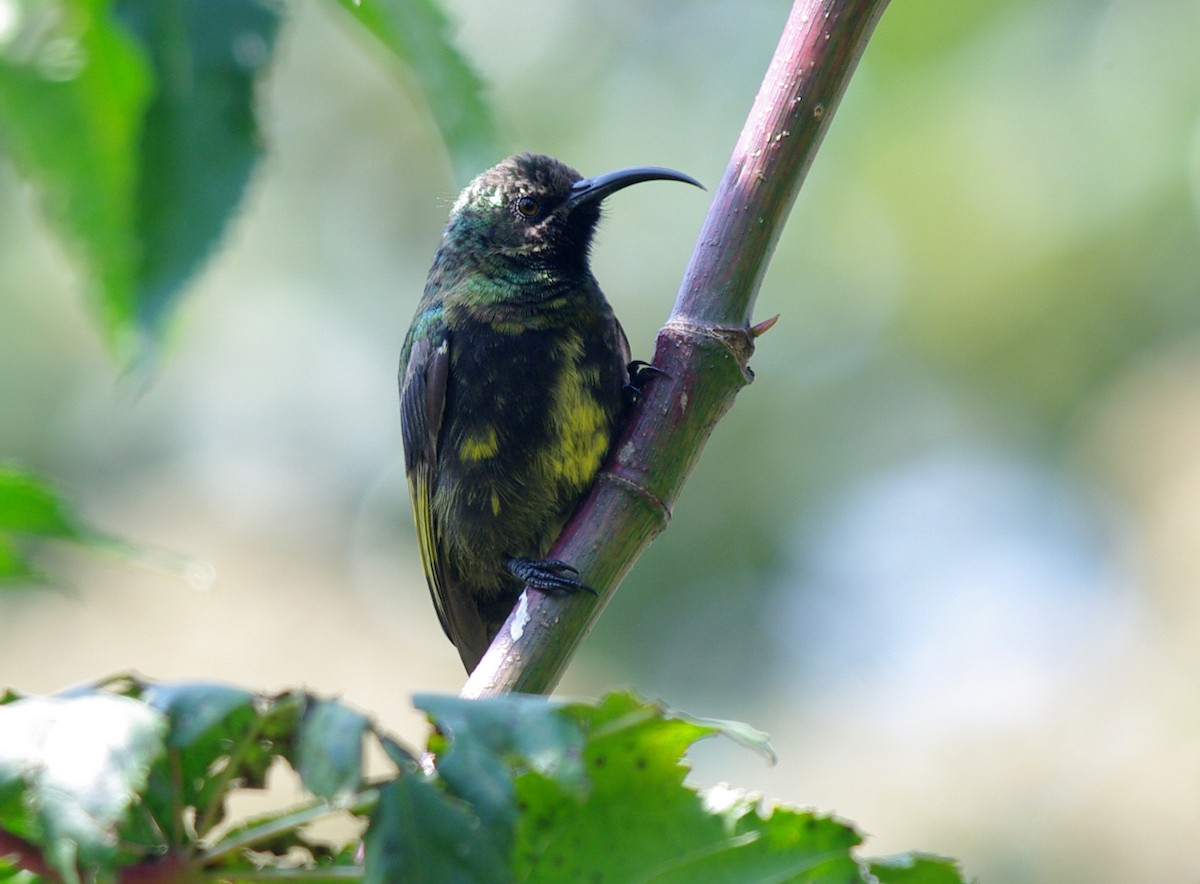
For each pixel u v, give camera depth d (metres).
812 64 4.32
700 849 3.00
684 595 13.07
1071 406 14.24
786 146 4.39
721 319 4.43
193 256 1.89
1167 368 13.88
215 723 2.44
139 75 1.97
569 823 2.99
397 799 2.42
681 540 13.20
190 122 1.90
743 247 4.45
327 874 2.76
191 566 2.58
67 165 2.07
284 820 2.74
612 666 12.53
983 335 14.25
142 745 2.30
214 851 2.71
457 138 2.45
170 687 2.44
